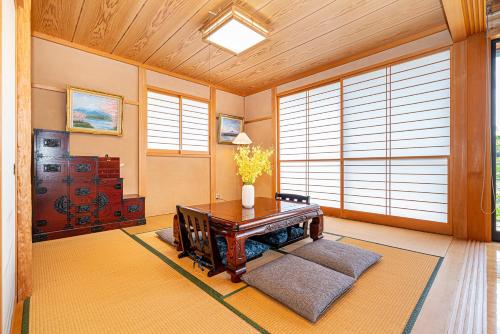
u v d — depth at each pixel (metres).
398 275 1.95
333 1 2.56
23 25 1.67
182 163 4.61
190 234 2.21
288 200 3.13
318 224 2.72
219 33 2.94
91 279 1.91
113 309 1.53
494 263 2.16
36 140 2.79
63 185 2.97
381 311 1.49
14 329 1.33
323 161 4.36
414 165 3.32
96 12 2.72
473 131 2.83
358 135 3.88
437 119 3.13
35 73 3.12
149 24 2.96
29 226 1.66
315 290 1.55
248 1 2.55
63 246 2.66
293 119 4.88
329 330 1.33
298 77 4.63
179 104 4.58
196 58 3.91
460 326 1.34
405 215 3.39
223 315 1.47
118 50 3.63
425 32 3.13
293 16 2.81
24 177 1.65
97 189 3.21
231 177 5.50
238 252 1.90
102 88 3.65
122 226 3.43
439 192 3.12
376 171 3.67
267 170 2.75
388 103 3.55
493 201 2.77
